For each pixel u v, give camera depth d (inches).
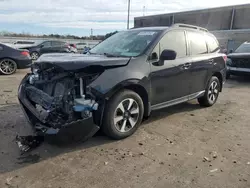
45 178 109.3
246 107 233.0
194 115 202.8
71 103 125.3
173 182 109.7
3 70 380.5
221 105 238.1
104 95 131.7
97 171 116.0
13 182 105.7
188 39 196.4
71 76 127.1
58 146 137.4
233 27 1350.9
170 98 179.2
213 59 220.8
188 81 192.7
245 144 150.2
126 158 128.5
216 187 107.0
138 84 148.0
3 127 160.7
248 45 430.9
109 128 141.6
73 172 114.5
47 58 144.4
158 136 157.2
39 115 129.5
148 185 107.0
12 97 235.1
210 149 141.9
